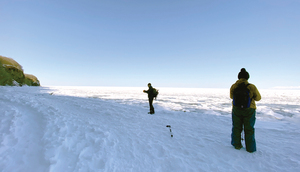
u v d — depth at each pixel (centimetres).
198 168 219
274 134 396
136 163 223
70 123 355
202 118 572
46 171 184
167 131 389
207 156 256
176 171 211
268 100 1805
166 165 224
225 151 274
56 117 382
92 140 275
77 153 228
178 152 269
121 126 409
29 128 309
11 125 304
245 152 270
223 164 231
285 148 296
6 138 256
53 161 201
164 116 604
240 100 268
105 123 429
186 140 328
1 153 215
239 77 290
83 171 189
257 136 376
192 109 1021
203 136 358
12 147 235
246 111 265
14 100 544
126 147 274
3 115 347
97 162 212
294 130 443
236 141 282
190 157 251
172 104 1266
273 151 278
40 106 480
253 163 235
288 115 788
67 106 646
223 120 546
